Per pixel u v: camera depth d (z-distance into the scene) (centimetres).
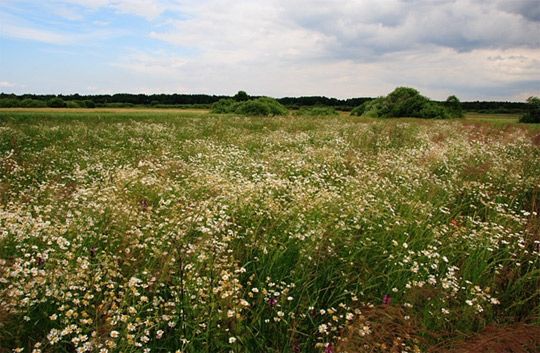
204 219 501
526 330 339
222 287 341
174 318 339
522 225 604
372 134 1622
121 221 487
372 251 486
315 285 407
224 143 1369
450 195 751
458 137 1616
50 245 427
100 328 311
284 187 670
